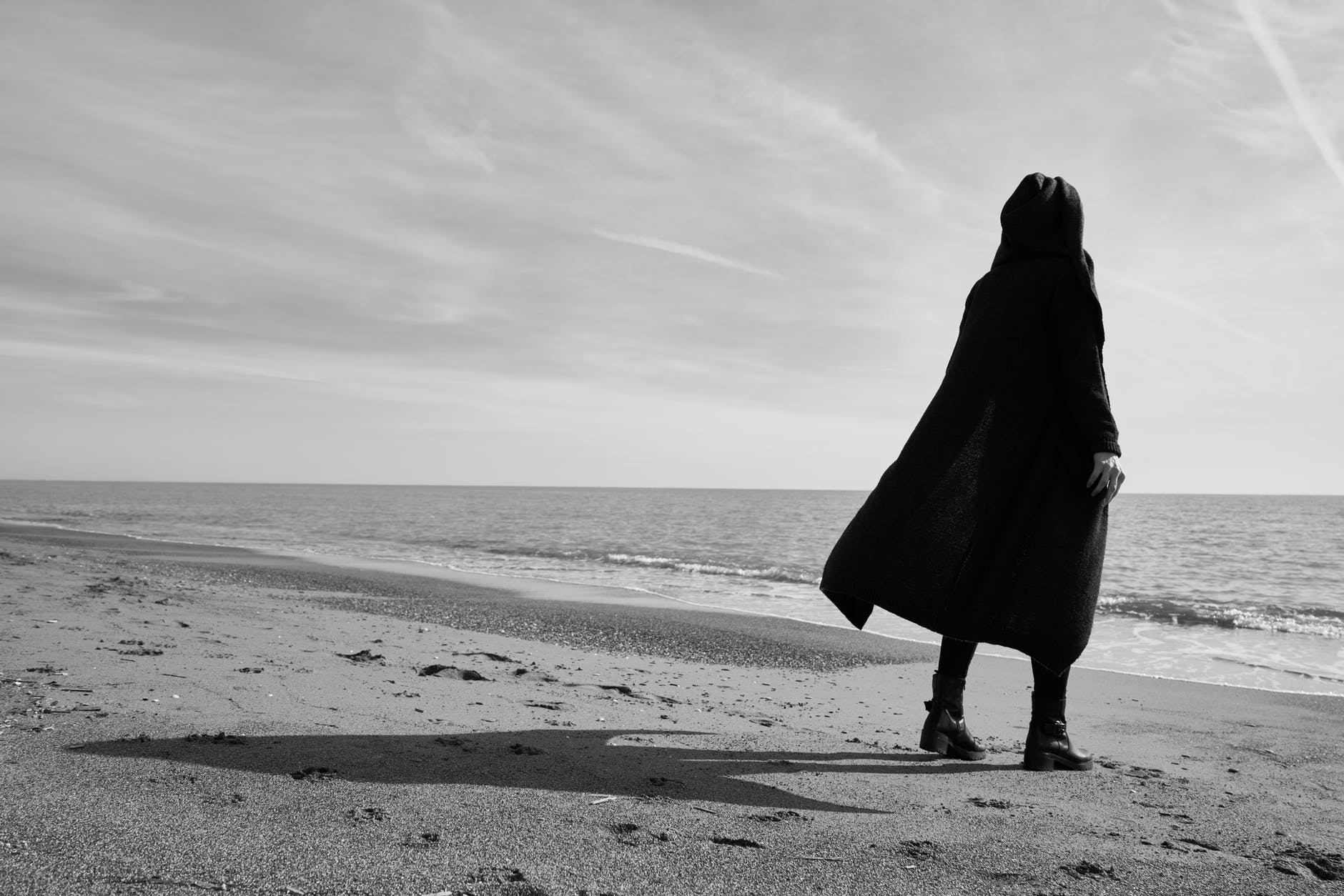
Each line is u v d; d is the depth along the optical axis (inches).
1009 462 111.2
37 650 172.9
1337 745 154.5
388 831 72.6
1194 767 132.1
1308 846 87.4
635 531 1514.5
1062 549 109.3
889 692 212.1
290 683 154.2
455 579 540.4
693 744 125.5
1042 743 119.8
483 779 93.7
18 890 54.7
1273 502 5036.9
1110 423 108.2
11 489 6264.8
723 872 68.6
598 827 78.5
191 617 257.3
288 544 935.7
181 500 3395.7
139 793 78.6
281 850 65.7
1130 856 80.7
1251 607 511.2
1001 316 114.6
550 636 310.3
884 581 109.2
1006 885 70.5
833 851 76.4
